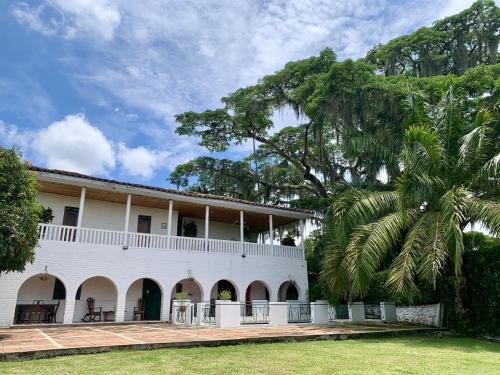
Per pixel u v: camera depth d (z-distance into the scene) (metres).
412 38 26.56
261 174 30.45
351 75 22.17
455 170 14.08
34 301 17.69
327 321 17.44
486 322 14.38
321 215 24.73
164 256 18.94
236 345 10.52
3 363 7.54
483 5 25.72
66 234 17.02
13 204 10.95
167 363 7.71
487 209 12.20
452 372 7.51
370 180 22.86
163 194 19.33
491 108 16.91
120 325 16.22
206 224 20.47
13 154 11.38
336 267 15.42
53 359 8.02
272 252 22.14
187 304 16.61
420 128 14.38
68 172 16.98
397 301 19.12
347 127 23.03
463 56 26.47
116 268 17.64
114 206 21.31
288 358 8.58
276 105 28.33
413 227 13.51
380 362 8.42
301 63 26.73
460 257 11.59
